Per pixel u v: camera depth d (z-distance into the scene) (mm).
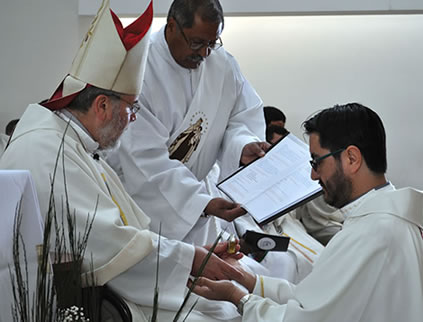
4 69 5031
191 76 3229
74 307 1566
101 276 2111
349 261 1760
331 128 1901
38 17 5082
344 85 5941
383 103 5910
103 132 2410
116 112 2408
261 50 6016
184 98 3229
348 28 5898
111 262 2119
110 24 2371
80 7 5105
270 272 3037
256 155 3178
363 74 5910
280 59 6004
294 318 1796
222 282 2180
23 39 5062
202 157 3389
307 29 5953
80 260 1748
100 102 2375
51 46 5133
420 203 1795
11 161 2219
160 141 3113
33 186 1713
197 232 3084
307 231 4906
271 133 4551
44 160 2191
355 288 1730
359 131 1861
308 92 5996
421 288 1691
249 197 2648
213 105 3324
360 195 1892
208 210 2922
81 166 2252
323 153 1925
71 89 2383
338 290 1738
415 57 5832
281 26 5980
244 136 3324
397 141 5918
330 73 5953
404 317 1701
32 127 2299
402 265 1709
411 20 5797
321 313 1755
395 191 1798
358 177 1883
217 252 2479
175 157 3287
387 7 5133
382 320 1707
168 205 2982
